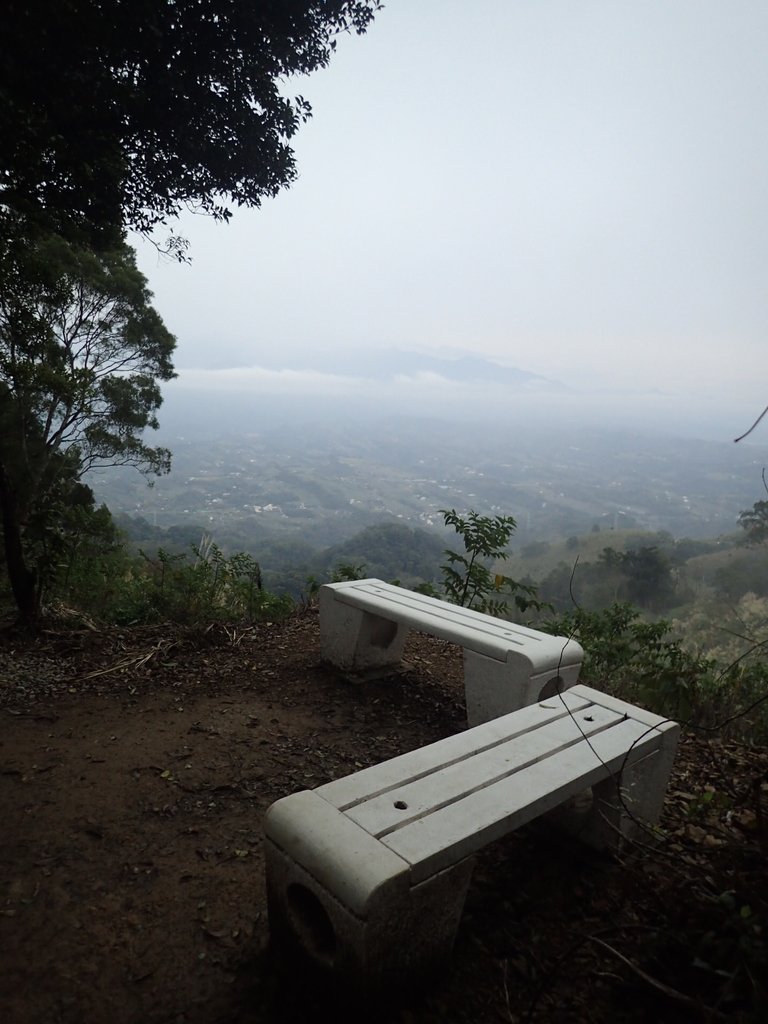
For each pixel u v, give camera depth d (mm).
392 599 3551
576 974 1530
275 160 6551
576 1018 1409
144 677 3676
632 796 1970
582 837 2072
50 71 4855
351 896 1298
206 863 2014
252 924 1732
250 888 1893
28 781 2490
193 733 2971
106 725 3039
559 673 2750
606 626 4188
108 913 1771
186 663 3916
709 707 3199
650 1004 1422
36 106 5035
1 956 1598
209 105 5996
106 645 4141
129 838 2139
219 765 2664
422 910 1399
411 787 1640
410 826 1475
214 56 5656
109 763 2658
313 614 5105
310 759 2736
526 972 1543
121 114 5410
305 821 1480
